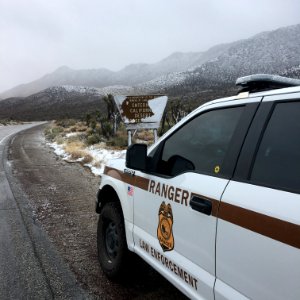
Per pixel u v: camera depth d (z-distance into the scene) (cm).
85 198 845
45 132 3472
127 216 390
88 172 1191
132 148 340
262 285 206
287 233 191
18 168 1288
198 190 265
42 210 746
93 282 436
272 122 234
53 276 451
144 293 409
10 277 448
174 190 297
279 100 234
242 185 233
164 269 314
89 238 583
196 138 305
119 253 410
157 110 1347
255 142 238
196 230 264
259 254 208
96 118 3559
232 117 271
